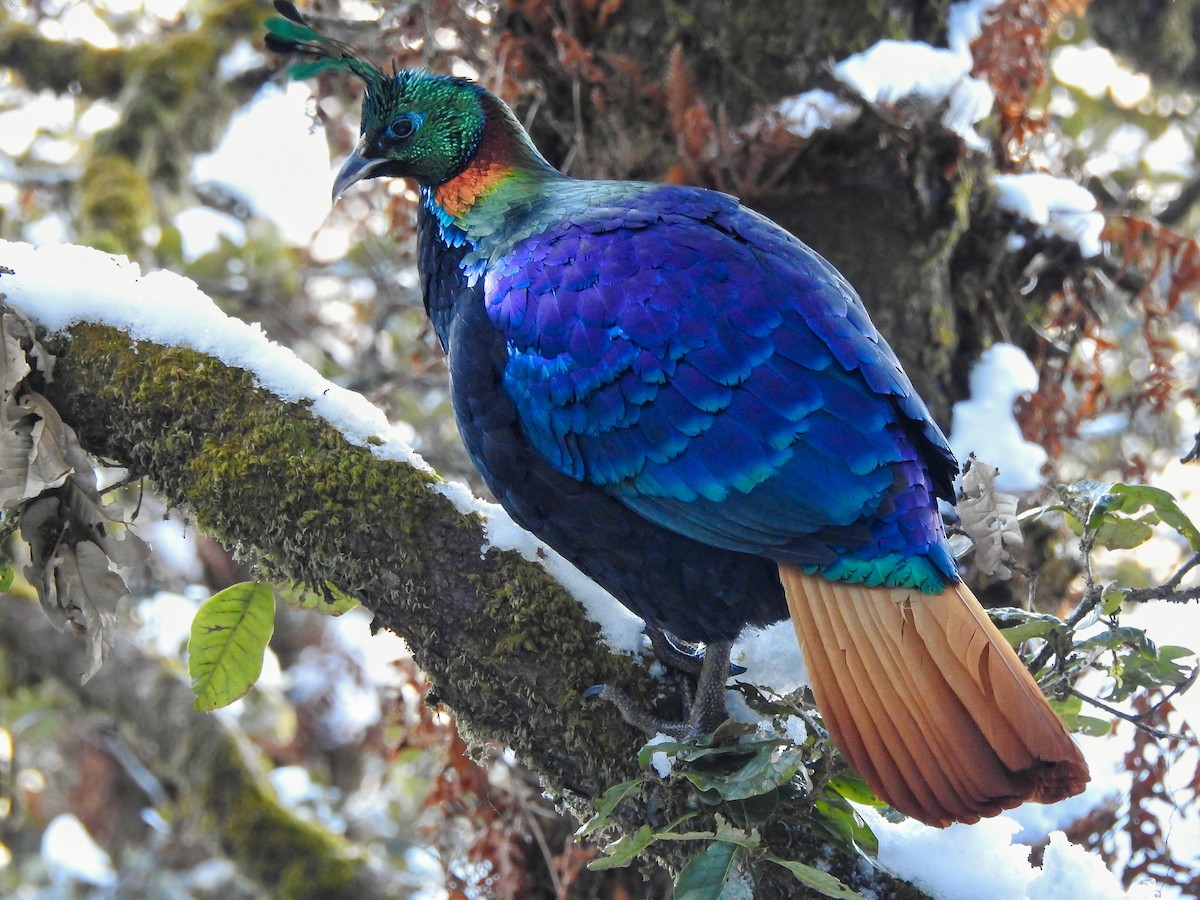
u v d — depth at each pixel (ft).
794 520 18.34
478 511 20.53
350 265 47.42
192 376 20.54
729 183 26.76
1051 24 30.14
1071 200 28.68
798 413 18.56
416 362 37.04
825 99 26.40
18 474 20.02
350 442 20.40
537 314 20.02
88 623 20.68
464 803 29.22
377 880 38.47
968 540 22.17
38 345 20.56
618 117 27.89
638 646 20.47
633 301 19.42
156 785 47.44
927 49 26.61
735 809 18.22
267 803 39.93
